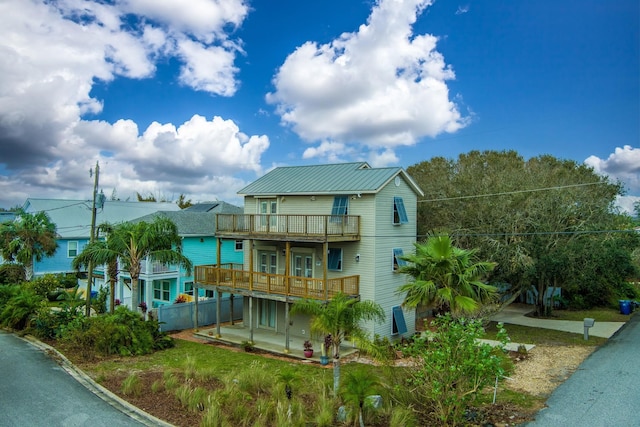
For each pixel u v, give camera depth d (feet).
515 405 39.37
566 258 73.26
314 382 46.88
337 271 71.15
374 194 67.77
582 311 92.94
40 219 110.83
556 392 42.60
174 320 80.02
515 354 57.21
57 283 101.65
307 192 73.00
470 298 50.55
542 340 66.18
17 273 106.22
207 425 32.48
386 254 70.38
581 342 64.34
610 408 38.09
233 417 34.83
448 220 86.79
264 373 44.75
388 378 42.27
